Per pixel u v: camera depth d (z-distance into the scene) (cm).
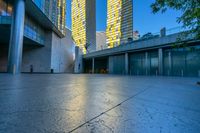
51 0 3759
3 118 237
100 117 260
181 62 2534
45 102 363
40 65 4034
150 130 207
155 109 322
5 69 3881
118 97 464
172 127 218
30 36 3291
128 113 289
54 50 4428
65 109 304
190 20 615
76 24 10106
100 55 4441
